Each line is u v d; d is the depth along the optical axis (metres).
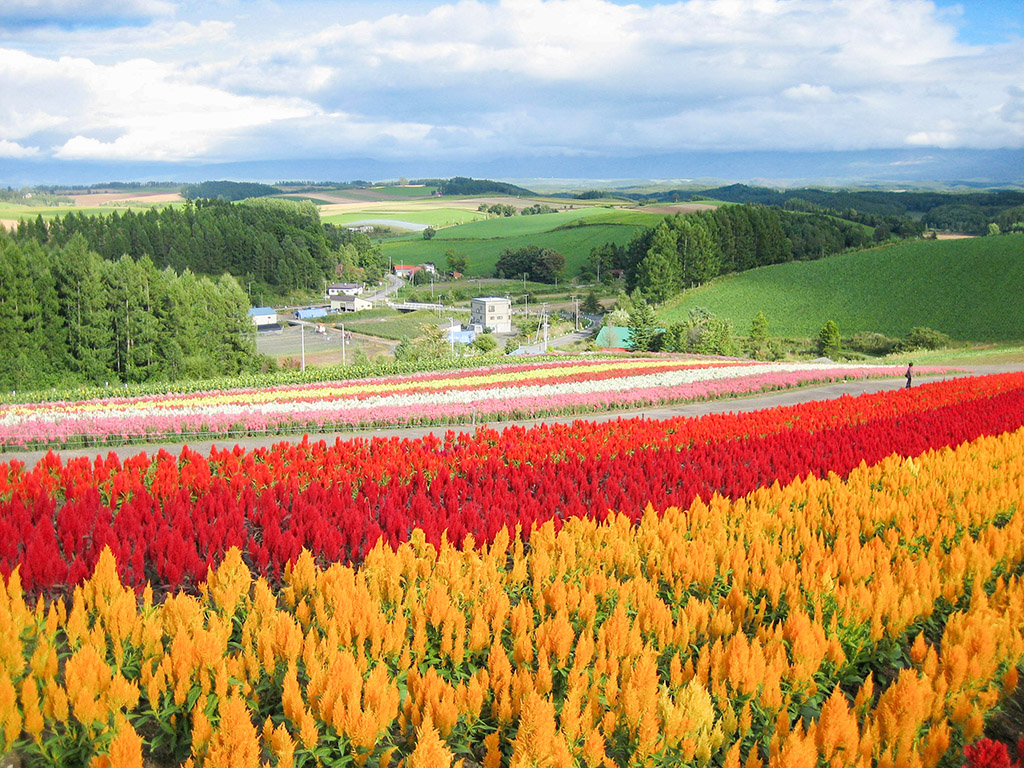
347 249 135.00
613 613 6.64
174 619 6.25
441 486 11.62
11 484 11.16
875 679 6.93
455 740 5.61
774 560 8.06
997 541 8.48
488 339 66.69
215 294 56.84
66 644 6.78
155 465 13.86
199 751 5.12
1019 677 7.03
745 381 32.06
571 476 12.74
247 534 9.40
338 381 37.50
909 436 15.16
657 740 5.38
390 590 7.10
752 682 5.76
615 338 70.62
